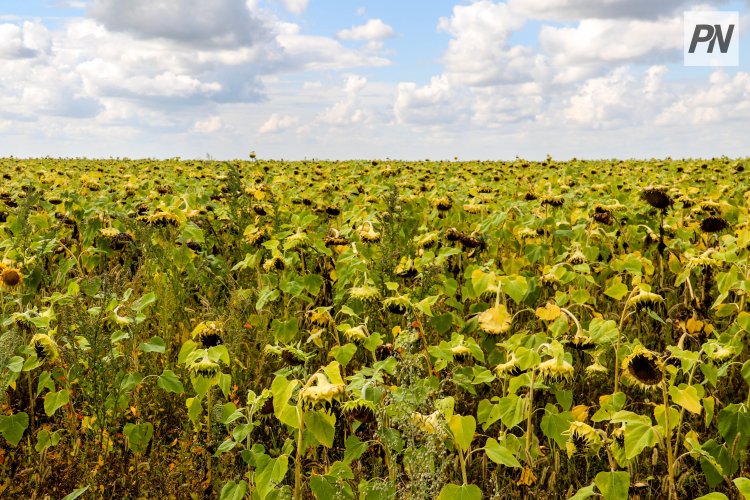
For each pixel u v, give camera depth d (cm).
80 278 476
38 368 445
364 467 359
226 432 371
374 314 462
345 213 696
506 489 334
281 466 278
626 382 365
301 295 509
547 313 380
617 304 543
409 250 613
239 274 621
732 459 308
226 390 335
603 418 343
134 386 356
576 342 367
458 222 704
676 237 622
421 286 455
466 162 2058
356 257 495
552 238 656
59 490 330
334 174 1414
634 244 635
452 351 362
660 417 314
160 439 381
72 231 678
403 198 738
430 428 269
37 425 419
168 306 477
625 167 1806
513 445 335
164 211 572
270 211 697
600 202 646
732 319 506
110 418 352
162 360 448
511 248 672
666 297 581
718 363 357
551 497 328
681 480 325
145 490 337
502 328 384
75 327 353
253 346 456
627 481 268
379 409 277
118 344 378
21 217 512
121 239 561
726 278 435
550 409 339
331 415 273
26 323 375
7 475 354
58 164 1975
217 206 811
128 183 942
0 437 389
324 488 276
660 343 508
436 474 262
